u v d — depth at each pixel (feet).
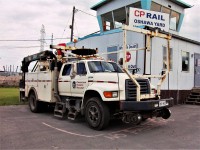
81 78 25.63
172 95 44.98
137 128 23.98
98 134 21.33
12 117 29.84
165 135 21.17
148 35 24.26
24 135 20.76
